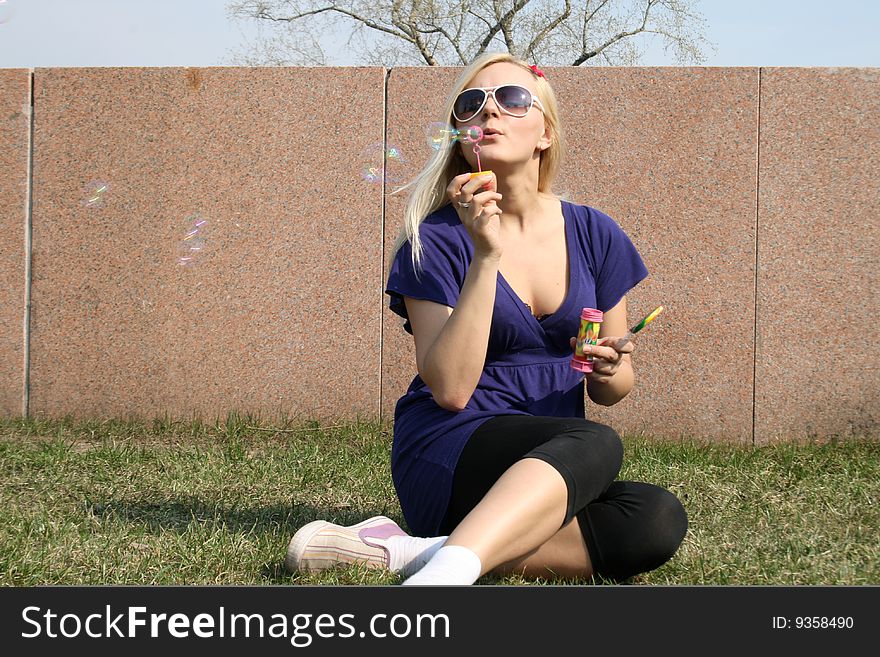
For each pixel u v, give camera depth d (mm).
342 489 3424
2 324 5199
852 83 4852
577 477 2008
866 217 4863
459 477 2230
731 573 2422
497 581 2250
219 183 5102
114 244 5145
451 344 2234
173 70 5105
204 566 2422
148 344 5137
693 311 4934
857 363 4875
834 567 2477
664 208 4949
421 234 2451
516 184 2484
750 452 4551
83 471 3689
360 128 5070
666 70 4938
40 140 5160
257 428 4941
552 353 2465
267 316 5098
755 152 4898
